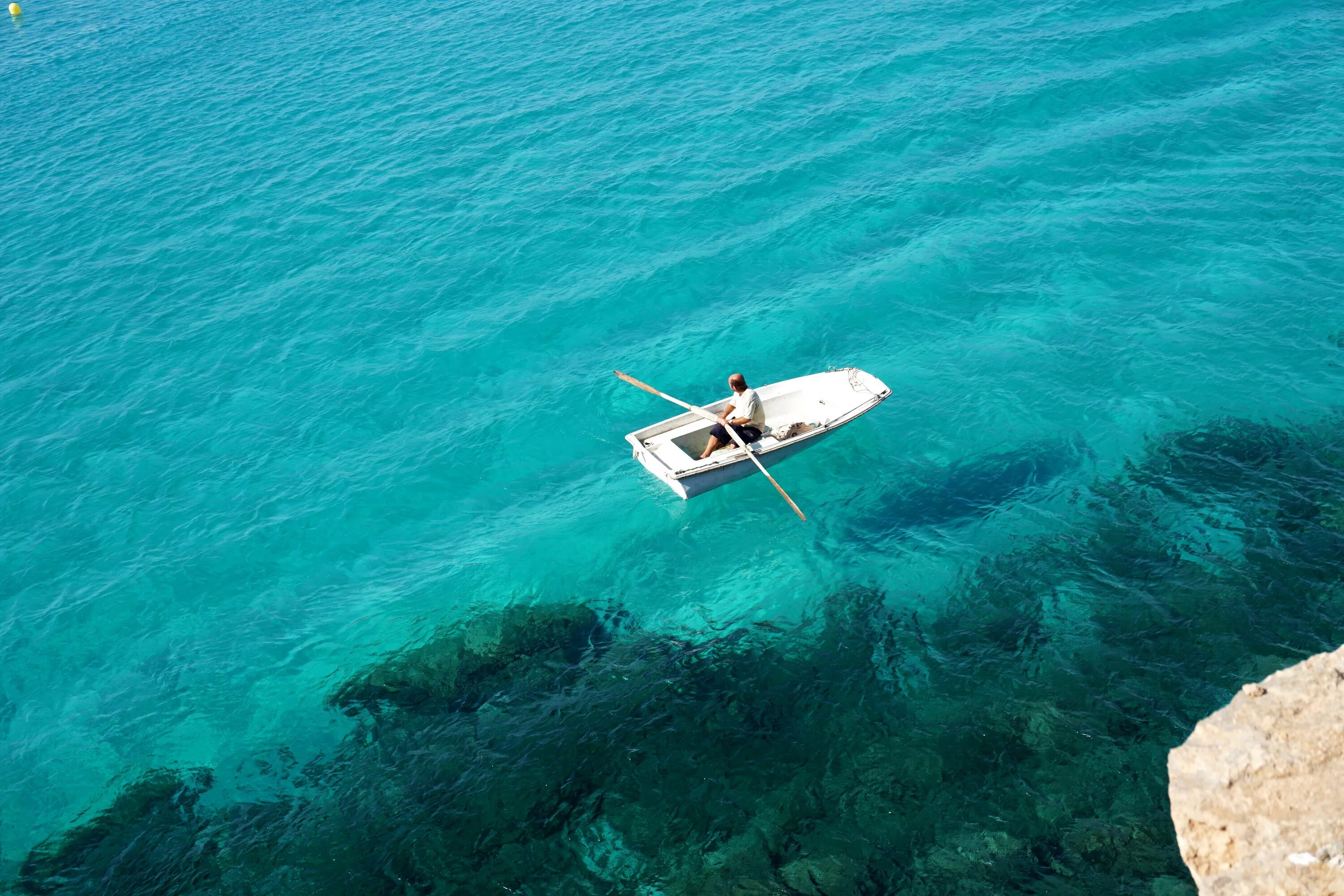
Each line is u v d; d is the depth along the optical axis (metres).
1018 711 13.55
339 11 49.50
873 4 42.38
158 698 16.08
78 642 17.39
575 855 12.34
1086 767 12.56
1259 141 29.48
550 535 18.86
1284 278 23.30
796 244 27.28
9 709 16.14
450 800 13.33
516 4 47.38
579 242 28.28
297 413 22.94
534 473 20.69
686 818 12.64
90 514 20.41
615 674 15.28
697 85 36.72
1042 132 31.41
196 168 34.72
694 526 18.64
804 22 41.25
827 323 24.08
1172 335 21.94
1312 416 18.86
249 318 26.42
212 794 14.17
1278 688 8.77
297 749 14.80
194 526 19.94
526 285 26.72
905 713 13.82
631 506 19.41
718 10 43.50
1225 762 8.25
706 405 20.78
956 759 12.96
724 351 23.55
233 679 16.31
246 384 23.98
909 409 20.92
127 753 15.08
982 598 15.85
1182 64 34.47
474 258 28.00
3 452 22.23
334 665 16.33
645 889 11.81
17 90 43.53
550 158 32.78
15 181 35.00
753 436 18.95
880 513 18.23
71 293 28.20
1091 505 17.56
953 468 19.11
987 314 23.69
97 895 12.80
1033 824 11.93
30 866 13.40
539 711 14.69
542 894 11.94
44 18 54.09
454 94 38.25
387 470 21.02
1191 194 27.25
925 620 15.60
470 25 45.44
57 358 25.47
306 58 43.72
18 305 27.84
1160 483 17.77
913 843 11.91
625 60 39.53
